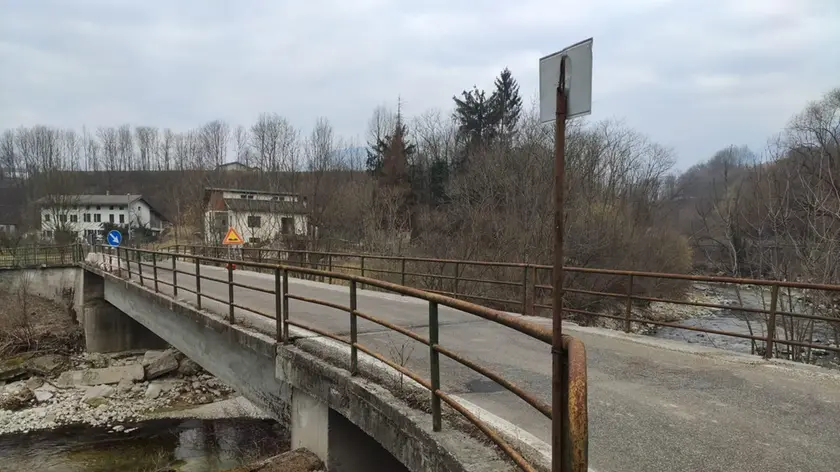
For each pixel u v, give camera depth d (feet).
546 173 86.63
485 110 157.17
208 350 33.45
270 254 112.27
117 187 315.17
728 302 90.43
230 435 48.21
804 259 41.39
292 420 22.58
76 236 181.27
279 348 22.94
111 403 56.44
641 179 119.24
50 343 77.05
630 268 84.84
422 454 13.14
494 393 16.98
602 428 14.35
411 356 21.89
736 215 57.11
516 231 79.66
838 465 12.10
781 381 18.94
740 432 14.08
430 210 124.98
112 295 69.21
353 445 19.85
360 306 37.47
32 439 47.67
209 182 175.32
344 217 121.90
